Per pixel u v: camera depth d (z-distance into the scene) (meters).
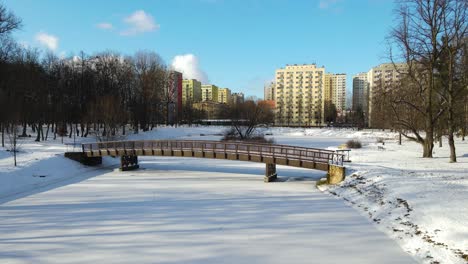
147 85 64.62
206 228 13.33
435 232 11.03
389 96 32.75
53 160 29.58
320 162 23.80
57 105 48.69
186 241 11.86
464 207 12.49
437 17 25.02
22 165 26.28
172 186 23.03
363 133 78.50
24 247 11.38
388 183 17.52
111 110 47.19
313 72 146.12
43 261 10.22
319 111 128.25
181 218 14.79
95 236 12.46
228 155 27.30
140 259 10.35
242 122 63.22
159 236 12.41
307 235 12.40
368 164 24.52
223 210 16.17
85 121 51.19
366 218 14.50
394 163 24.73
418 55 25.92
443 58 26.25
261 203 17.64
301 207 16.66
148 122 69.00
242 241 11.84
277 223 13.92
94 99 52.38
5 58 39.66
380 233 12.49
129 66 65.69
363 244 11.41
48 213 15.83
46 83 47.22
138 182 24.77
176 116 99.31
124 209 16.50
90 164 32.81
